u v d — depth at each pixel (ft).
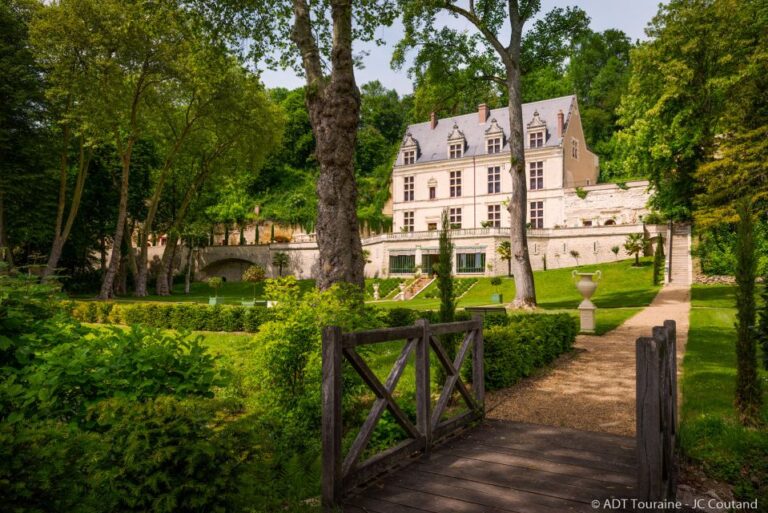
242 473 10.74
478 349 21.01
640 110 108.99
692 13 93.56
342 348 13.03
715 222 82.58
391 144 264.11
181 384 15.17
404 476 14.62
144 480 9.83
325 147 38.63
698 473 16.99
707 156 94.99
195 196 159.94
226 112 107.24
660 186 116.37
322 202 38.63
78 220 134.00
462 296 116.98
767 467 16.85
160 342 17.26
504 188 169.68
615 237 141.90
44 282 21.02
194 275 204.95
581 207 158.71
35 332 17.95
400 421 15.56
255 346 21.11
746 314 21.52
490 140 174.60
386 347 41.24
